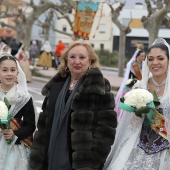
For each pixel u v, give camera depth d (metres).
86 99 3.96
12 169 4.47
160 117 4.20
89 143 3.89
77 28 20.09
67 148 4.00
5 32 57.44
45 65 28.58
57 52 28.91
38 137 4.18
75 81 4.18
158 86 4.37
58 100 4.11
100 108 3.99
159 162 4.14
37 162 4.14
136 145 4.25
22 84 4.75
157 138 4.20
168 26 20.25
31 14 28.12
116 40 53.94
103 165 4.14
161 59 4.27
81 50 4.12
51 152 4.03
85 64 4.11
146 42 52.28
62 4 29.48
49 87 4.27
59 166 3.99
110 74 29.56
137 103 4.12
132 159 4.21
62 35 57.62
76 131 3.92
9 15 35.88
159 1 20.03
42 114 4.23
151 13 20.06
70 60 4.14
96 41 53.66
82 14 20.03
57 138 4.03
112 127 3.98
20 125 4.63
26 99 4.64
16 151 4.54
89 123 3.93
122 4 24.77
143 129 4.29
